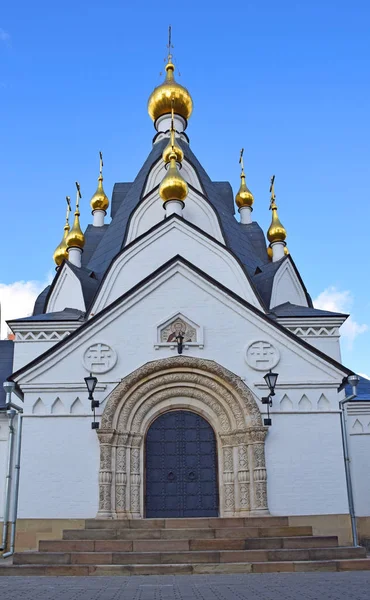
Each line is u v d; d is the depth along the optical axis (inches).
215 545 567.8
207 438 753.6
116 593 389.7
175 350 767.1
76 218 1135.0
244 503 708.0
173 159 1039.0
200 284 795.4
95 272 1029.2
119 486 709.9
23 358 887.1
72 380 750.5
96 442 727.7
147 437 751.7
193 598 360.8
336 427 739.4
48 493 706.2
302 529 622.5
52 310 1008.9
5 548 780.6
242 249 1079.0
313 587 406.0
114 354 761.0
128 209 1124.5
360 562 528.4
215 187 1238.9
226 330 776.9
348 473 729.6
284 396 749.9
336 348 893.2
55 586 433.4
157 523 639.8
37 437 727.1
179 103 1376.7
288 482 715.4
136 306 783.7
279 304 987.9
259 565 519.2
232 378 745.0
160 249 920.9
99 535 600.4
